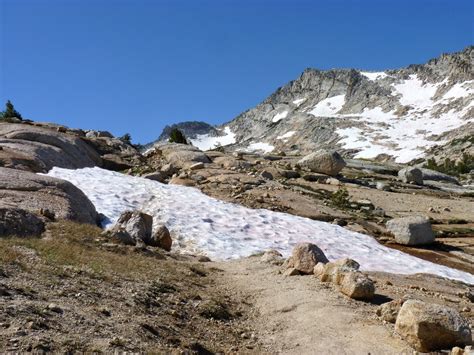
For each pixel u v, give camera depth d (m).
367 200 36.38
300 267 16.08
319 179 42.75
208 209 26.67
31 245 14.32
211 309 12.39
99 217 23.56
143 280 13.48
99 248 16.56
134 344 9.17
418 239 27.73
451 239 30.22
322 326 11.55
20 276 11.26
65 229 17.72
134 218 19.81
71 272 12.48
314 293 13.67
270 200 31.33
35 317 9.11
